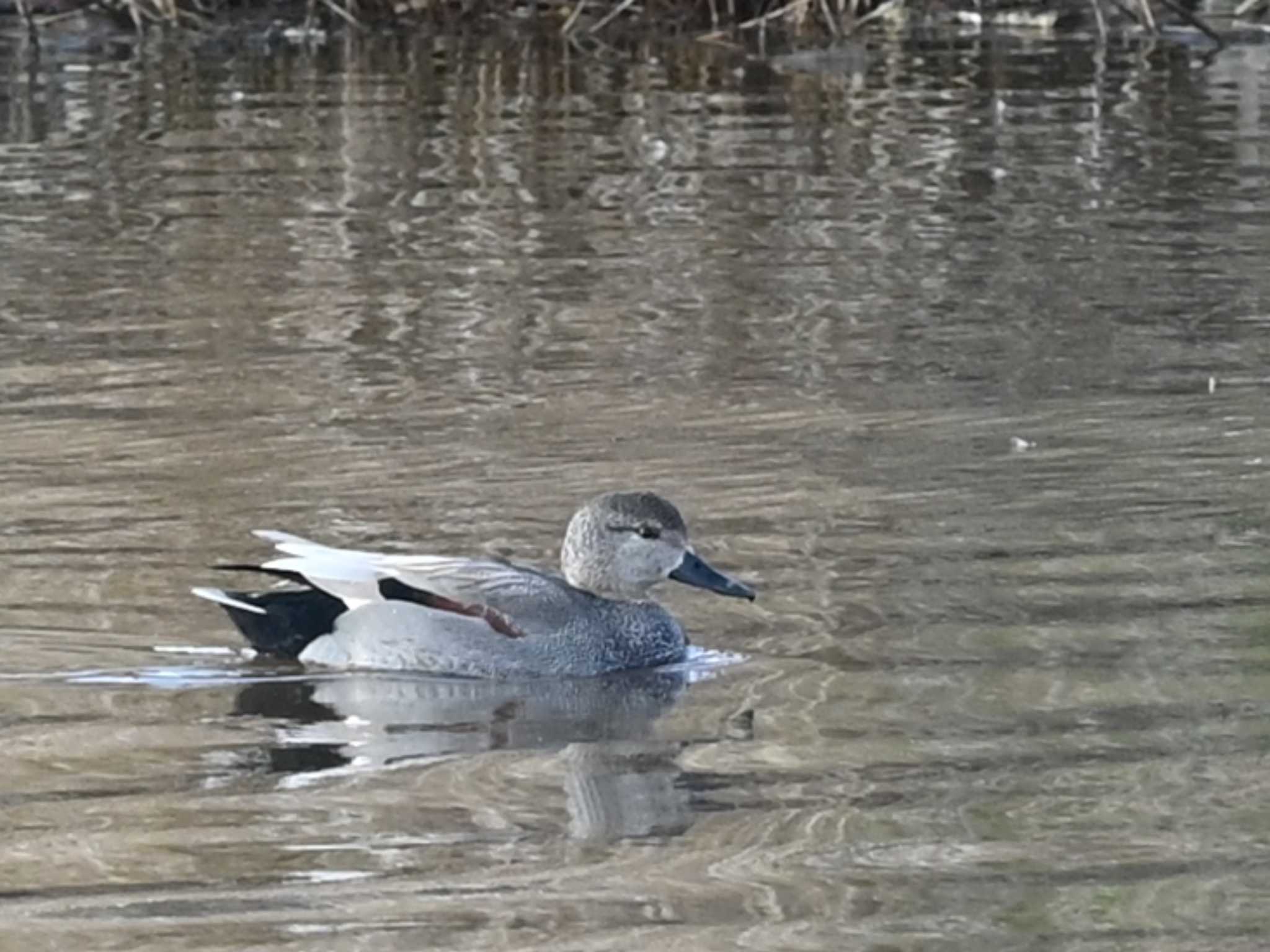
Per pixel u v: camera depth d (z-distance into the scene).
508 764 10.53
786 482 14.56
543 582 12.08
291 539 12.07
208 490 14.27
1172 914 8.90
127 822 9.79
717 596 12.79
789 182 22.33
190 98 25.77
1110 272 19.31
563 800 10.07
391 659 11.75
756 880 9.24
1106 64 27.80
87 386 16.31
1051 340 17.56
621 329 17.81
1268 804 9.95
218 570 12.38
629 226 20.77
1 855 9.43
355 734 10.88
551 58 28.20
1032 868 9.33
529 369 16.84
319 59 28.06
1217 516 13.89
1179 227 20.67
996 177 22.52
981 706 11.14
